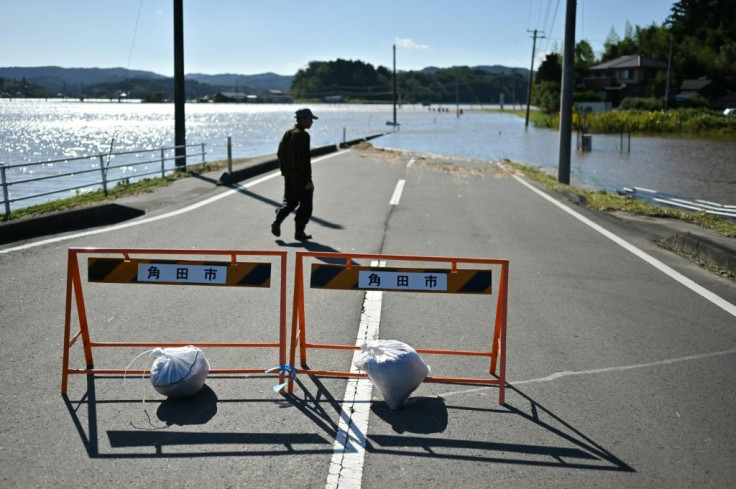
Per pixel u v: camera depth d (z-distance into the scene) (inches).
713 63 4015.8
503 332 189.3
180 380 180.2
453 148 1716.3
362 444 162.2
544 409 184.2
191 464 151.6
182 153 789.9
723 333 250.7
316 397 189.0
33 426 167.8
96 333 233.9
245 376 202.1
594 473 151.7
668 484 148.3
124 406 180.5
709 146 1802.4
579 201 587.2
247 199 535.2
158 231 406.0
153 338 230.5
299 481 145.2
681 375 209.8
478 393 194.2
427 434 168.2
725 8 4702.3
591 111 3540.8
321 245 376.8
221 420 173.3
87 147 1974.7
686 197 730.8
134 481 143.9
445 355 221.9
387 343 187.3
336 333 239.3
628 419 179.0
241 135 2709.2
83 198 513.0
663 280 326.3
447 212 508.7
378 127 3297.2
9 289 281.3
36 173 1169.4
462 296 290.0
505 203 565.9
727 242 428.1
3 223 373.4
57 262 327.3
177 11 767.1
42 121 4131.4
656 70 4131.4
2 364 205.6
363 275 191.5
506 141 2085.4
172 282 192.5
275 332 239.1
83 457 153.6
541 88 4813.0
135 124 3946.9
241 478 145.9
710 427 175.5
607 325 256.5
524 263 354.0
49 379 196.2
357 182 673.0
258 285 192.9
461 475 149.4
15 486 141.0
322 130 2881.4
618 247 401.4
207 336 233.5
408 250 373.7
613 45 5251.0
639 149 1685.5
